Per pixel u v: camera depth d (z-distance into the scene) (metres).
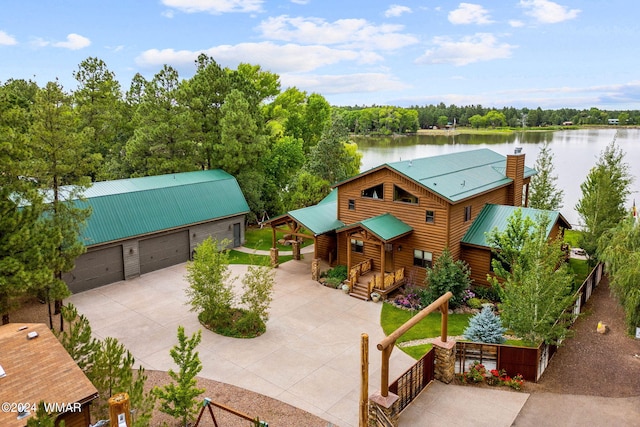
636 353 17.62
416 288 23.86
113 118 41.41
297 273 27.30
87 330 13.72
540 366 15.88
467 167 29.12
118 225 25.39
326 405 14.52
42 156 19.20
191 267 20.12
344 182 27.00
